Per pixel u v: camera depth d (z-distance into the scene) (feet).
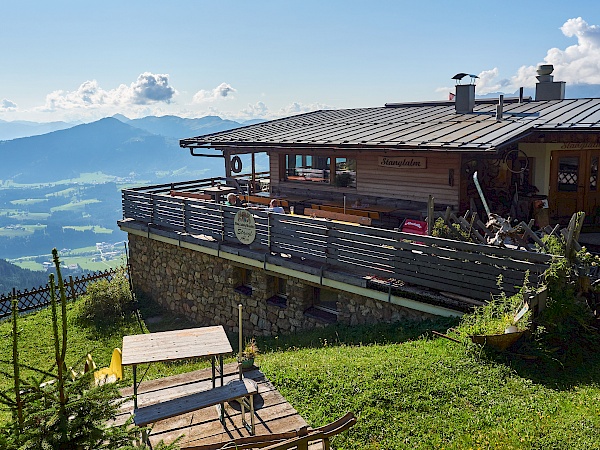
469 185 46.52
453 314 31.35
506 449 18.60
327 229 38.24
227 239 47.44
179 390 24.16
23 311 58.85
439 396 22.62
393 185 50.96
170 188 68.03
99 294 54.70
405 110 65.16
